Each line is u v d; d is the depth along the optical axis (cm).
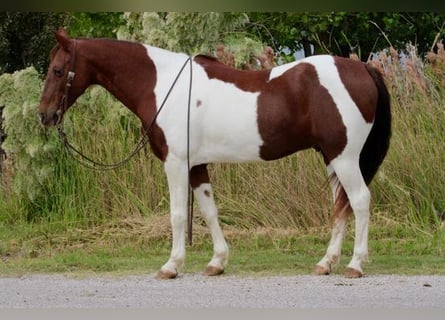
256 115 705
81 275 757
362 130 696
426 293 641
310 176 991
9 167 1101
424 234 934
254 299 622
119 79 738
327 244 929
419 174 993
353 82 695
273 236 944
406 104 1041
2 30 1471
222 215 1002
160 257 867
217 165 1015
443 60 1043
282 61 1195
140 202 1021
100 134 1054
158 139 722
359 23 1655
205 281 712
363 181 705
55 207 1046
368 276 725
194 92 718
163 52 745
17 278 745
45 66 1551
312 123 700
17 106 1019
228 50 1044
